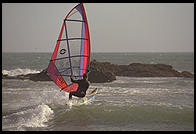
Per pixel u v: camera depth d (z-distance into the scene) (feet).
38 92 186.91
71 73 143.95
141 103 145.89
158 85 239.50
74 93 138.10
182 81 273.75
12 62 651.66
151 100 157.07
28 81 267.80
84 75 136.36
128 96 172.86
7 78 289.74
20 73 360.48
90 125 103.81
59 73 139.03
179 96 174.09
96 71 272.10
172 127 102.99
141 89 211.00
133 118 114.32
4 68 456.86
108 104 141.59
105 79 265.75
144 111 125.80
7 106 137.08
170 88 217.97
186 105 141.28
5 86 225.35
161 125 105.29
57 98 157.17
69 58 140.87
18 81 267.80
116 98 163.53
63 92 174.50
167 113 122.62
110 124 105.81
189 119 113.91
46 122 106.73
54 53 134.41
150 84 247.70
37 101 150.20
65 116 116.06
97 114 119.75
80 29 140.26
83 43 142.51
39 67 484.74
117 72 347.36
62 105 137.59
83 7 137.18
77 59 143.74
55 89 204.33
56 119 111.24
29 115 114.32
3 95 173.06
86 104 140.56
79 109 128.67
